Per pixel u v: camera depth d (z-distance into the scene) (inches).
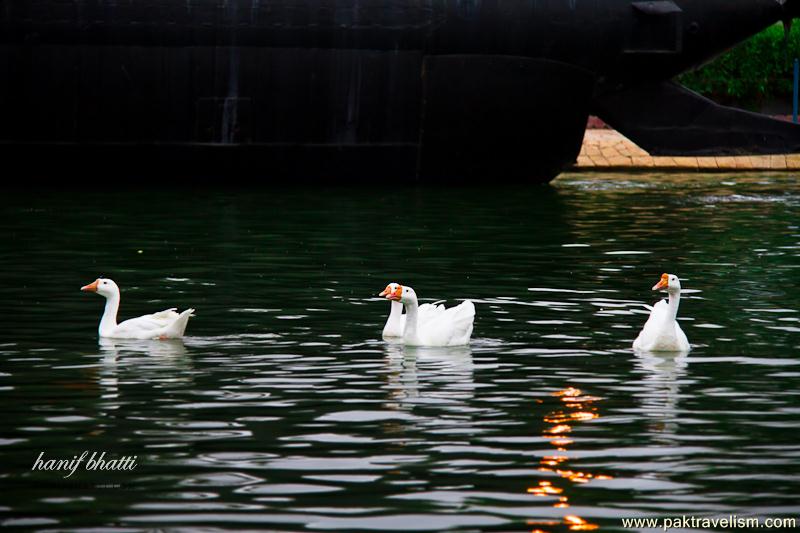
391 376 517.0
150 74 1336.1
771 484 376.5
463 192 1359.5
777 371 530.6
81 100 1333.7
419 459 398.9
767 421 447.5
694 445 416.5
